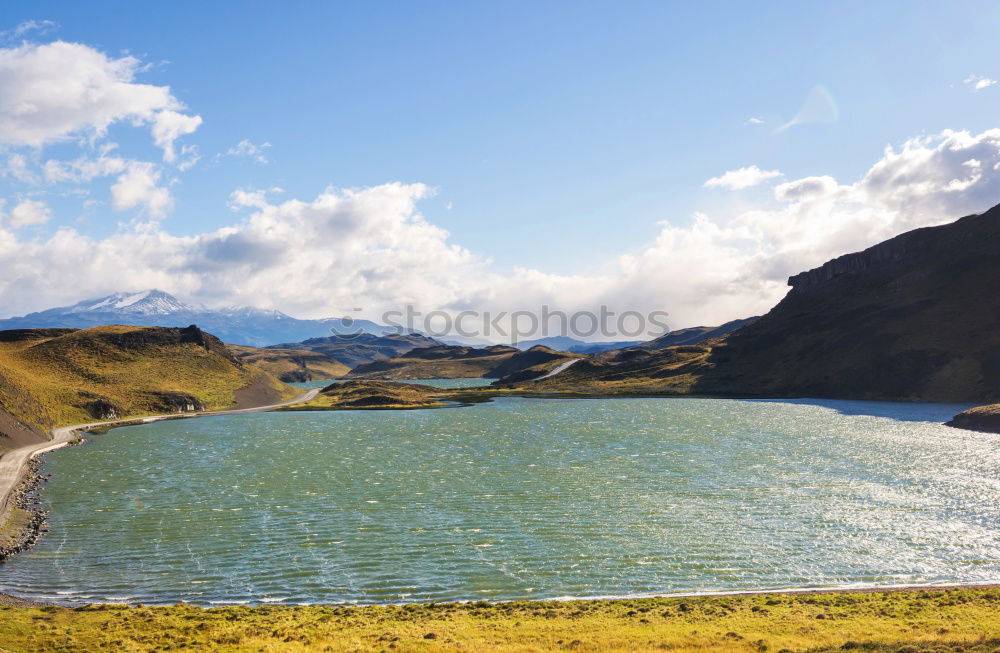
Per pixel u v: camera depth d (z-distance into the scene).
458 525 52.88
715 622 30.77
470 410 190.00
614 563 43.22
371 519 55.09
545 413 171.25
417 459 90.38
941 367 186.38
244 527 52.94
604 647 26.73
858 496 61.56
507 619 31.88
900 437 105.44
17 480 72.81
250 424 152.38
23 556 45.75
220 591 38.88
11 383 132.12
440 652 26.33
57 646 27.77
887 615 31.27
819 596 35.62
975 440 100.81
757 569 41.84
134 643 28.17
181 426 147.75
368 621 31.78
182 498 64.50
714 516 54.69
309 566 43.19
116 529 52.59
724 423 132.50
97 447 108.12
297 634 29.25
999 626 28.31
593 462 84.44
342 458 92.38
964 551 45.00
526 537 49.25
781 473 73.81
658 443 102.69
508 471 78.56
